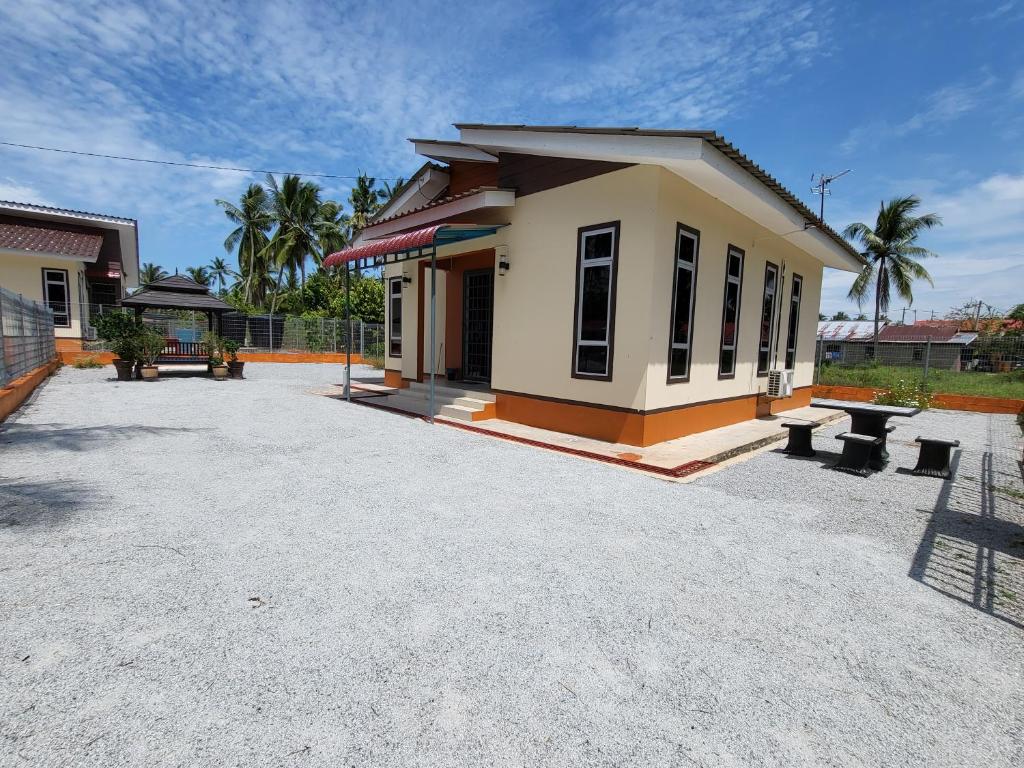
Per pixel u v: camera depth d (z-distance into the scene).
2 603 2.67
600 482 5.44
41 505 4.09
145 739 1.83
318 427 7.82
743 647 2.60
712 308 8.21
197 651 2.34
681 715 2.10
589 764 1.83
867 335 37.19
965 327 37.88
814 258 12.21
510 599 2.95
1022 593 3.33
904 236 29.77
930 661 2.56
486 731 1.96
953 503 5.20
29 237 16.75
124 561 3.20
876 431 6.77
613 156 6.44
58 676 2.13
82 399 9.73
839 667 2.48
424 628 2.62
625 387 7.04
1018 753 1.99
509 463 6.08
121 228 19.62
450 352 11.25
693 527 4.23
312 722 1.96
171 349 14.97
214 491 4.62
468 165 10.19
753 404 10.02
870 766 1.89
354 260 9.96
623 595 3.06
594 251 7.35
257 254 32.84
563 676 2.30
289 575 3.11
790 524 4.42
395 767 1.77
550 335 8.01
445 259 11.09
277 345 22.77
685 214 7.23
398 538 3.74
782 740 1.99
